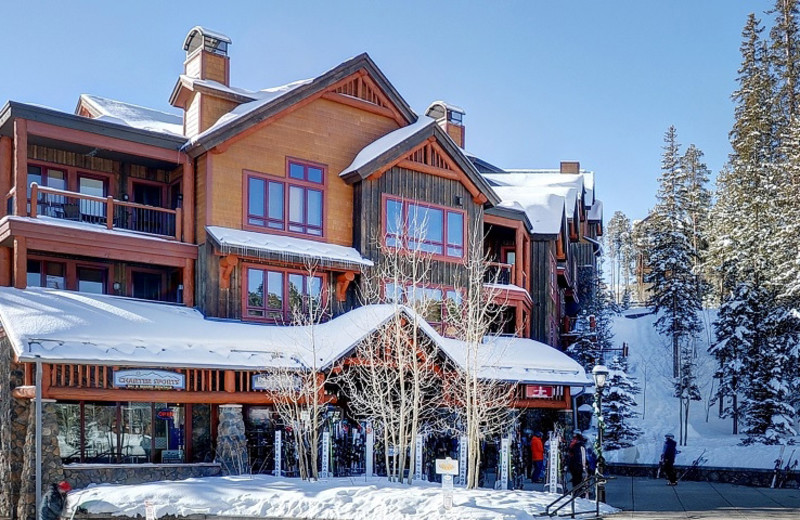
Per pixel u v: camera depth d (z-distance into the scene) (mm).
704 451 34719
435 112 39094
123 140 26188
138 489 19781
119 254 25641
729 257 47406
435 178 31859
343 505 18156
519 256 35781
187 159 27422
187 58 29812
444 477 17391
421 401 24938
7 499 21906
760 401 37438
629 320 63594
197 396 23484
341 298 29375
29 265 26297
